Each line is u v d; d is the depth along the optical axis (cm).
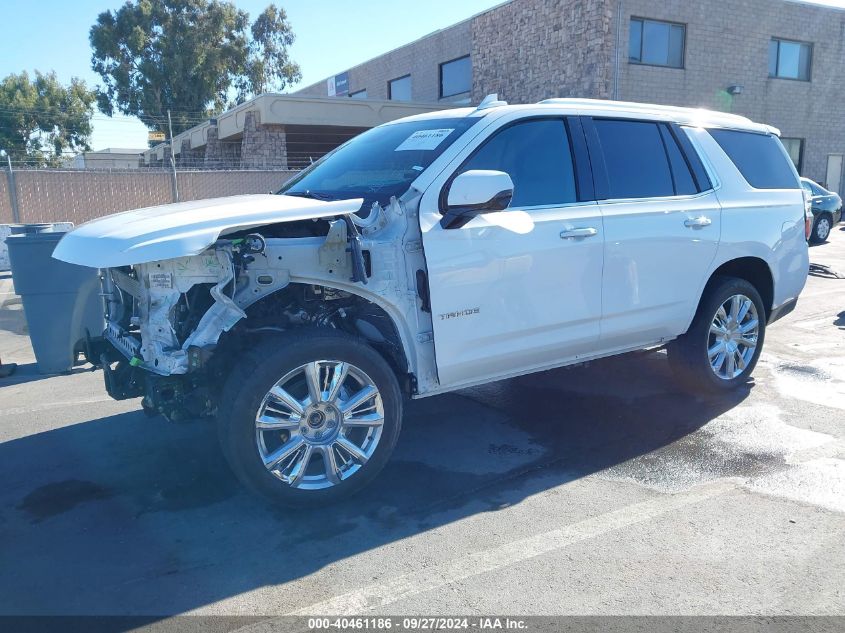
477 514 381
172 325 368
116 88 4503
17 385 643
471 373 427
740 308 566
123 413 556
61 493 416
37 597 312
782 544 345
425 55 2900
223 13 4434
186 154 3278
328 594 311
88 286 665
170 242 332
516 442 483
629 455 457
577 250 449
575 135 471
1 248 1420
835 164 2669
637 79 2134
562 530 362
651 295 494
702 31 2236
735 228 538
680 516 374
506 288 423
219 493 412
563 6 2152
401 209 401
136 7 4319
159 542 357
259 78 4684
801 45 2505
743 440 477
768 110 2453
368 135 524
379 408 394
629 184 489
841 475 419
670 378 621
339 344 377
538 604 300
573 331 461
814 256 1473
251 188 1966
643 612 293
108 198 1802
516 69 2372
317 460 417
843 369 642
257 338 397
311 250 377
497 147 436
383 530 366
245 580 323
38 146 5166
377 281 391
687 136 534
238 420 356
